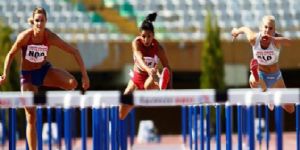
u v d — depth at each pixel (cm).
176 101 1505
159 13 6012
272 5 6162
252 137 1703
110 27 5850
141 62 2262
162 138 5400
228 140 1892
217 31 5222
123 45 5644
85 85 2105
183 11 6069
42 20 2038
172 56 5675
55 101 1550
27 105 1552
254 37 2241
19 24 5869
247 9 6153
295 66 5681
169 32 5819
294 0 6181
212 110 4612
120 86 5697
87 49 5628
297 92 1523
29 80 2114
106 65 5628
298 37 5850
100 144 1656
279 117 1577
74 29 5838
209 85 5175
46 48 2084
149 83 2342
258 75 2262
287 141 4941
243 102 1559
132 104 1512
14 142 2072
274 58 2262
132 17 5931
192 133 3275
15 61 4903
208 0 6184
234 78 5625
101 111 1698
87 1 6012
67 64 5538
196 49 5688
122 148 2647
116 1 6012
